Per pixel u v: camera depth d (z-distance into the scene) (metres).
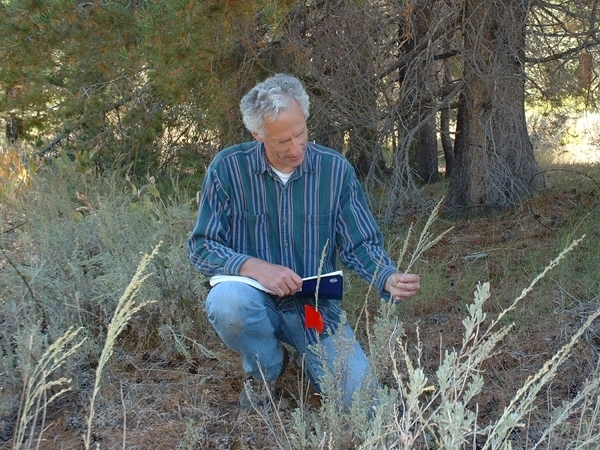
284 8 4.24
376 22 5.54
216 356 3.15
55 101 7.38
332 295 2.71
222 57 5.36
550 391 2.91
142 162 7.45
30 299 3.33
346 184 2.82
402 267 4.59
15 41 4.71
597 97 6.17
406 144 5.86
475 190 5.92
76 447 2.67
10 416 2.84
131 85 6.53
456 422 1.75
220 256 2.70
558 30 5.95
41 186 5.41
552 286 3.90
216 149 6.78
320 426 2.44
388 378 2.95
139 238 4.02
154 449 2.64
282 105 2.51
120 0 4.66
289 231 2.79
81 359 3.09
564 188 6.15
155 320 3.56
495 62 5.32
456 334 3.54
